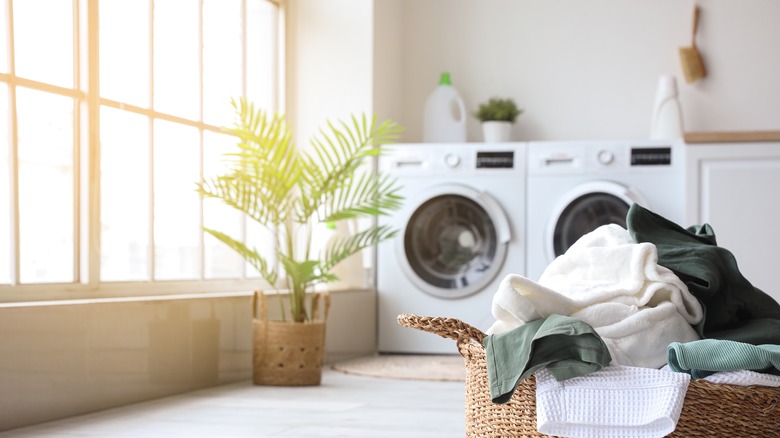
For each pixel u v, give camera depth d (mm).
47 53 3207
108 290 3461
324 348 4340
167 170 3896
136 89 3689
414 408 3240
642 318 1960
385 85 5312
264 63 4898
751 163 4609
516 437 1954
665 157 4762
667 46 5355
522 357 1880
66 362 2930
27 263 3096
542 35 5527
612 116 5422
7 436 2602
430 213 5086
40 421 2824
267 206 3902
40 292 3119
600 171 4832
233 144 4422
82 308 2998
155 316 3371
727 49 5266
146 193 3740
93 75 3389
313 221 4898
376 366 4488
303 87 5172
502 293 1970
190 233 4070
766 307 2131
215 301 3762
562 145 4887
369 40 5090
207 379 3707
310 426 2854
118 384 3176
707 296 2064
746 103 5238
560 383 1871
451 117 5398
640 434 1812
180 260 3990
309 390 3697
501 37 5586
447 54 5656
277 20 5070
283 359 3791
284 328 3811
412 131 5660
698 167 4688
